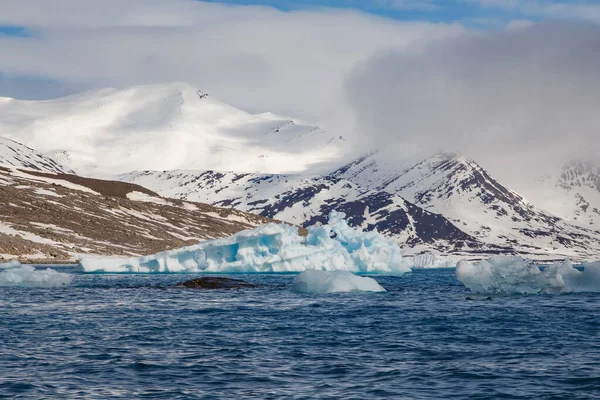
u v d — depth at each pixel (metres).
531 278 97.88
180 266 167.88
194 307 84.50
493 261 98.56
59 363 48.34
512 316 73.88
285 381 43.09
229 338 59.81
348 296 99.25
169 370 46.25
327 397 39.25
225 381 43.09
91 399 38.81
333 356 51.31
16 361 48.94
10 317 73.94
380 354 52.12
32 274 122.12
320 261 162.50
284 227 162.38
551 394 39.69
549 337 59.59
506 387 41.31
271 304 87.81
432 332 63.03
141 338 59.69
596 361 48.75
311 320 71.69
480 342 57.38
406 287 123.94
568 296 94.88
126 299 95.38
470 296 97.88
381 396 39.44
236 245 166.88
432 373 45.19
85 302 91.06
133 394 39.94
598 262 100.75
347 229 177.62
